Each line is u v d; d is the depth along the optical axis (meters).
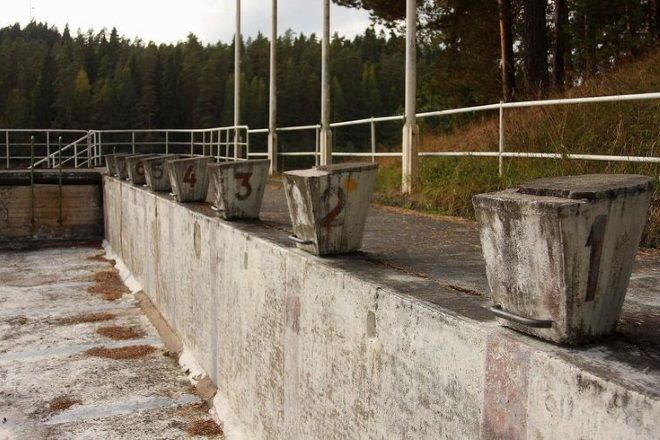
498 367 2.39
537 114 8.98
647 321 2.67
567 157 6.28
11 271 12.09
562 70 16.34
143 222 9.75
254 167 6.07
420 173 9.17
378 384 3.23
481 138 10.59
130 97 57.69
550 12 18.97
